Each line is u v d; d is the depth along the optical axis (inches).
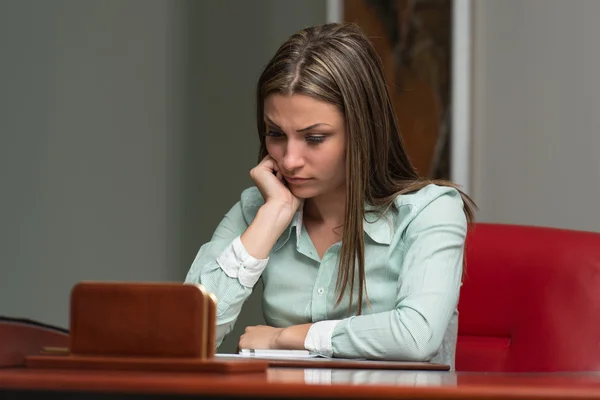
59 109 321.4
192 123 353.4
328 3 315.0
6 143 307.1
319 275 170.6
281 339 155.3
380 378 94.8
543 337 174.6
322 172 161.6
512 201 278.2
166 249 346.0
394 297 167.2
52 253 317.4
